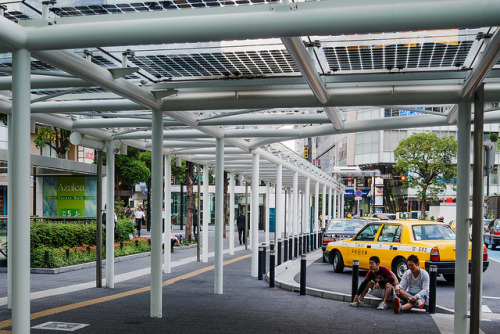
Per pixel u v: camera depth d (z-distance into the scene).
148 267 19.22
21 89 6.12
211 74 8.83
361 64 8.02
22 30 6.00
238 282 15.15
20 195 6.18
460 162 8.20
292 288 13.63
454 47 7.14
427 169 48.16
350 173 47.34
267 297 12.38
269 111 11.05
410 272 11.12
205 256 21.14
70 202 30.27
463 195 8.16
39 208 30.41
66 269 17.50
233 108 9.07
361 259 16.50
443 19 5.04
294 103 8.70
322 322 9.55
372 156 71.12
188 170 31.48
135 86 8.40
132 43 5.84
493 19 4.96
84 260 19.25
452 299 12.56
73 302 11.31
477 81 7.04
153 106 9.17
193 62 8.09
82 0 6.41
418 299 10.81
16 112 6.12
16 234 6.18
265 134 12.48
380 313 10.56
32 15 6.91
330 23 5.24
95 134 12.85
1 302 11.24
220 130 12.55
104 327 8.78
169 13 6.09
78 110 9.85
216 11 5.91
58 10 6.60
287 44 5.71
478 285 7.42
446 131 64.94
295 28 5.34
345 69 8.34
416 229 15.28
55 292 12.91
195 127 11.39
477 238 7.45
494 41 5.57
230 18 5.47
